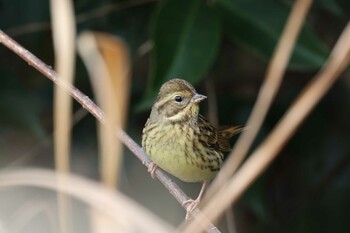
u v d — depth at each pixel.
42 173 4.70
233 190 4.28
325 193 12.89
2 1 11.86
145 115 12.39
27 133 11.77
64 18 4.88
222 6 10.38
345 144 12.80
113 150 4.54
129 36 11.99
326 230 12.77
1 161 11.59
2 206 10.97
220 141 11.00
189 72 10.20
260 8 10.41
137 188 12.55
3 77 11.78
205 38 10.27
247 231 12.81
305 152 12.80
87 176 12.40
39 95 12.21
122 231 4.29
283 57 4.47
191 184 13.71
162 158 10.30
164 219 12.71
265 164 4.22
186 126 10.27
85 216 11.14
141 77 12.55
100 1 11.93
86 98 7.84
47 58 12.15
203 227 4.57
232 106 12.54
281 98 12.66
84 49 4.73
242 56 12.74
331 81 4.17
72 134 12.51
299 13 4.47
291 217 12.89
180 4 10.36
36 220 10.38
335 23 12.71
